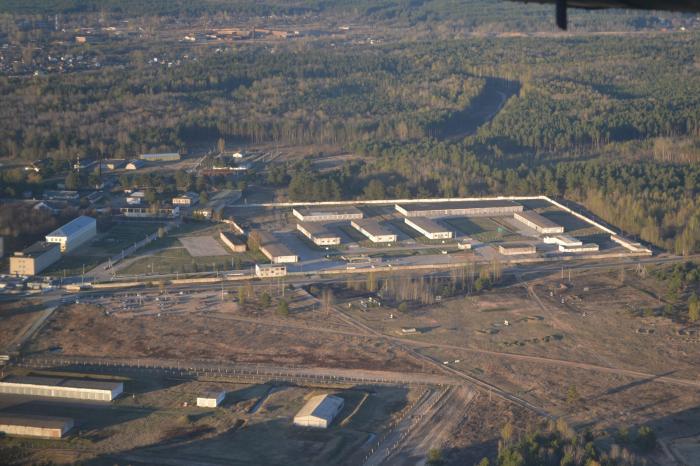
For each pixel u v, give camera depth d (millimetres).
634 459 196625
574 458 191750
